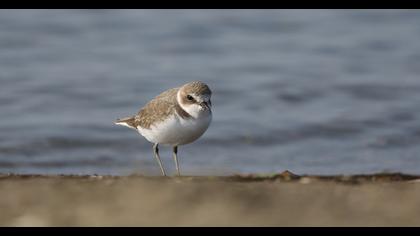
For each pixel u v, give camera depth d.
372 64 22.73
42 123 17.59
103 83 20.88
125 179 8.92
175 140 9.81
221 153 15.44
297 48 24.38
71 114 18.50
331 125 17.52
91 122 17.67
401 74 21.81
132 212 7.26
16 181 8.81
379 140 16.47
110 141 16.30
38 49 24.03
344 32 26.06
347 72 22.02
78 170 13.77
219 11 27.77
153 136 9.92
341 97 20.05
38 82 20.81
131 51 24.00
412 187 8.46
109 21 26.72
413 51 24.00
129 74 21.64
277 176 9.26
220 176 9.30
